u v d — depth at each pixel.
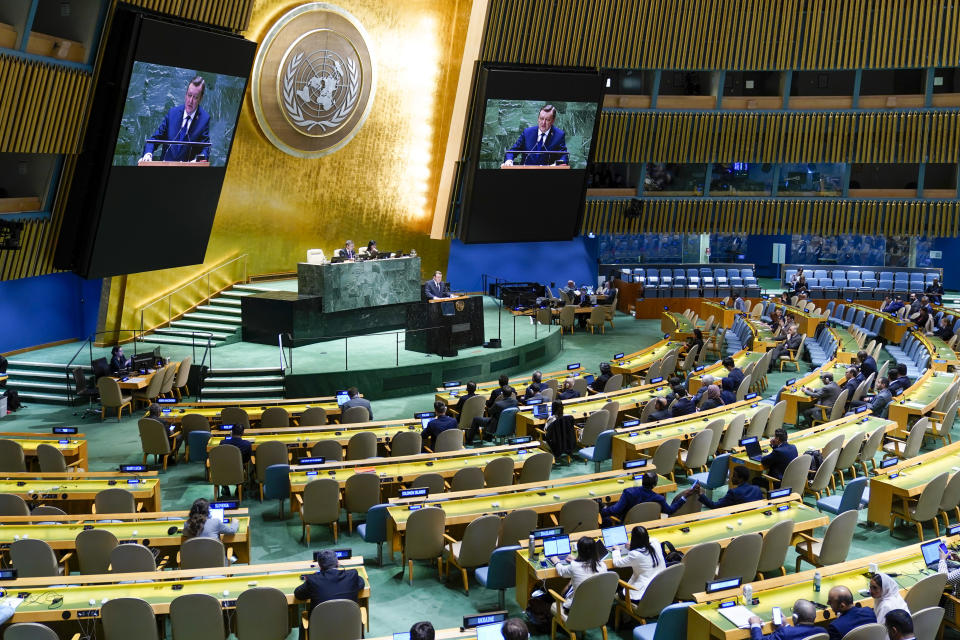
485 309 25.72
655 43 24.83
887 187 28.17
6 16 14.65
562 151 24.28
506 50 23.56
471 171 23.73
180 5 16.88
